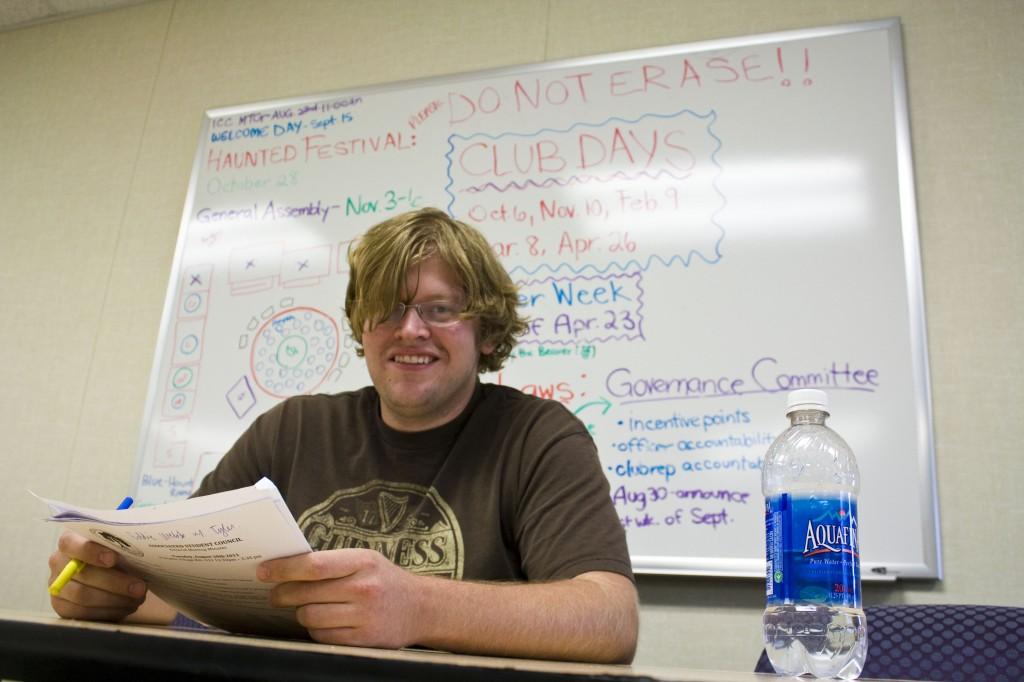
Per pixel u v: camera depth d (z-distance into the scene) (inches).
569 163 78.3
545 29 84.6
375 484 46.2
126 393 85.5
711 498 66.6
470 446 46.2
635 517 67.4
